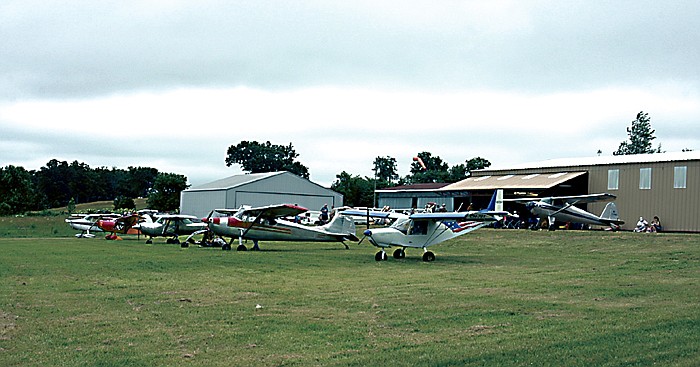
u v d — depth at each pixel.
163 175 89.62
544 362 7.80
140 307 11.83
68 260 21.47
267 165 134.25
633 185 41.19
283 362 7.89
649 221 40.03
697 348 8.39
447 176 106.06
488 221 24.83
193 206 68.19
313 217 61.03
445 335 9.41
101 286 14.71
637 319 10.60
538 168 48.72
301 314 11.16
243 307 11.87
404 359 8.00
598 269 19.09
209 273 17.70
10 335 9.37
